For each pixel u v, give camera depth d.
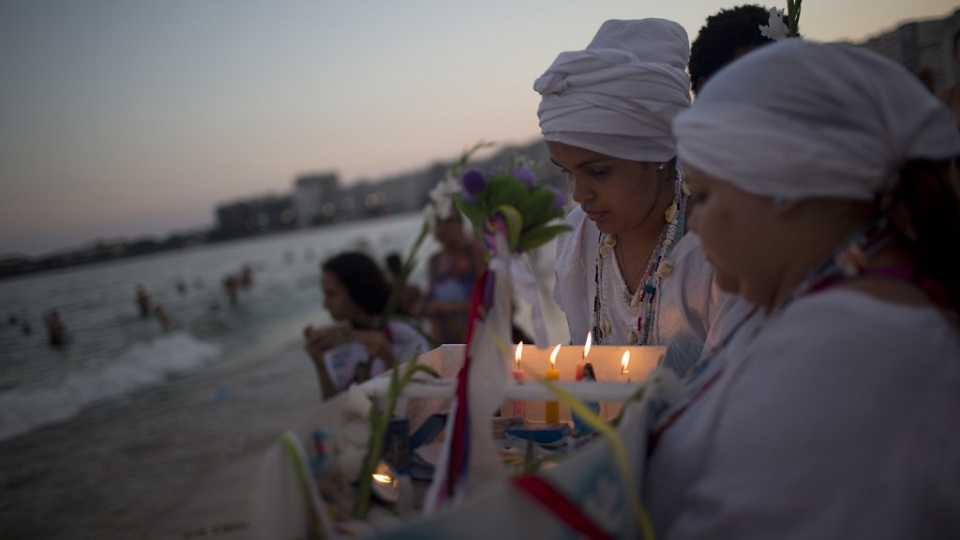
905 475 0.95
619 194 1.76
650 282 1.85
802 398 1.00
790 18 1.82
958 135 1.13
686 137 1.15
